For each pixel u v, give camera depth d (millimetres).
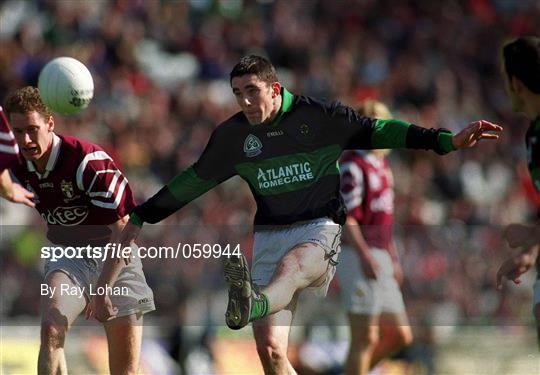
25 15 71562
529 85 22000
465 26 85312
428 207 59250
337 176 25125
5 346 34156
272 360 24547
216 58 73000
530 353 33750
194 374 34719
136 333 25578
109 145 58469
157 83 69000
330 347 34188
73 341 33375
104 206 24703
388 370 34812
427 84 75312
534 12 88812
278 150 24688
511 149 70438
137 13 74500
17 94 23609
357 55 77125
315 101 24609
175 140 60906
